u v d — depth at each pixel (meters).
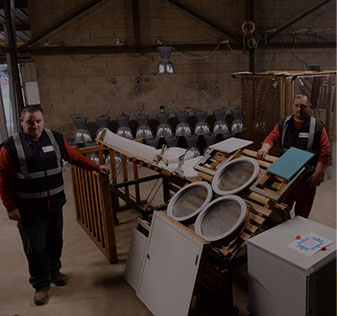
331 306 1.75
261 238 1.86
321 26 6.88
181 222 2.19
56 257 2.55
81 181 3.29
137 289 2.38
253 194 2.14
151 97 6.34
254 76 4.46
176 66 6.32
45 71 5.85
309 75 3.94
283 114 4.02
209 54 6.38
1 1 5.40
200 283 1.90
